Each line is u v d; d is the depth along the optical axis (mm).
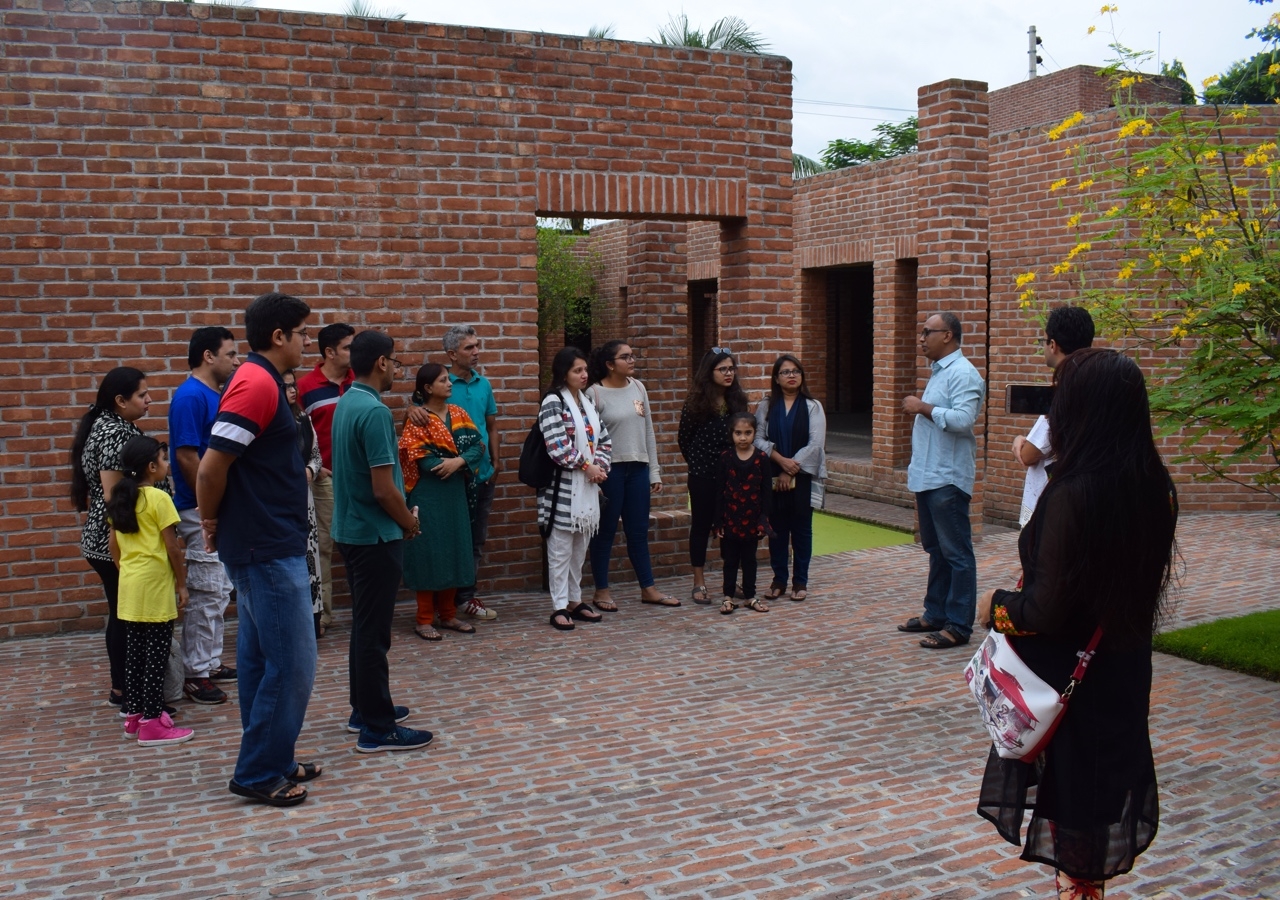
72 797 4391
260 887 3594
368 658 4801
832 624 7059
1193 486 10766
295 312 4285
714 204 8234
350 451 4707
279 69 7023
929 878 3607
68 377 6711
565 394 6965
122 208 6750
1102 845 2684
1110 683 2707
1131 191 5551
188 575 5551
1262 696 5402
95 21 6617
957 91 9398
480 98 7539
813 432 7652
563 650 6496
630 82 7934
